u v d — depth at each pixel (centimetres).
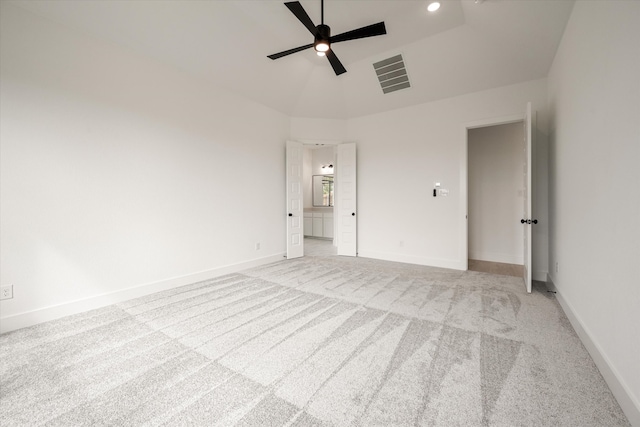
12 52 213
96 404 136
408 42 348
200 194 349
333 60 282
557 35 263
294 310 253
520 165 443
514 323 224
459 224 407
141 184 292
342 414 129
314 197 809
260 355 180
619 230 145
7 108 212
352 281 345
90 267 256
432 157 429
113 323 226
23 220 220
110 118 268
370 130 491
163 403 136
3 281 211
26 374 159
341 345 192
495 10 270
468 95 396
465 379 154
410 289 313
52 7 225
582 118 206
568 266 244
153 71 300
